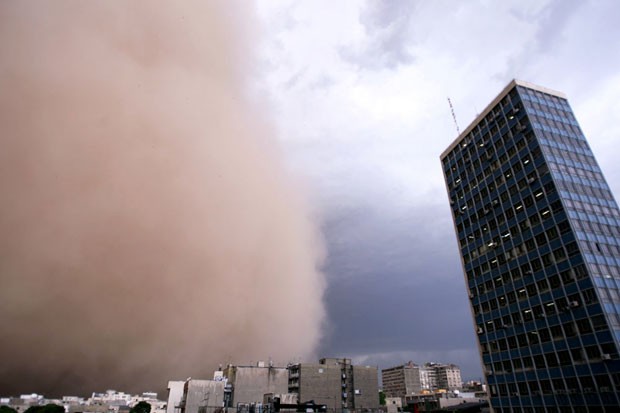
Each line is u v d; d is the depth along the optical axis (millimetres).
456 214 81188
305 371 88750
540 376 53844
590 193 59031
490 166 72625
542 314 55062
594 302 48062
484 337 66875
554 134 64250
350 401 89938
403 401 154750
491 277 67562
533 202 60812
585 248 51875
